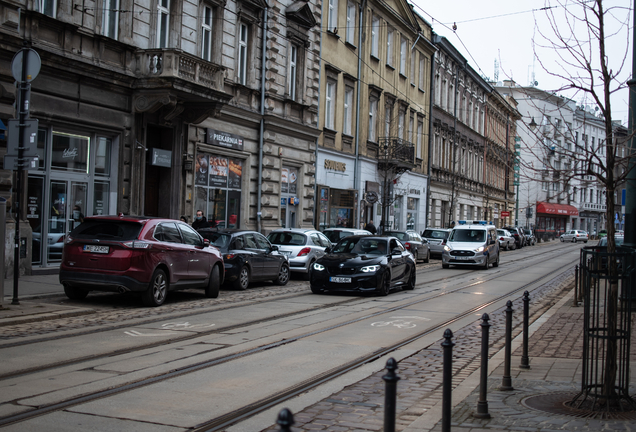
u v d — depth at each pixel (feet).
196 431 17.63
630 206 42.11
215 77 66.59
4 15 47.75
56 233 55.57
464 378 25.04
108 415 18.83
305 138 95.50
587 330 20.34
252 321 38.14
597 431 17.40
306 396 21.90
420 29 142.92
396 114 132.98
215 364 26.32
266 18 83.15
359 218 115.14
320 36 98.68
